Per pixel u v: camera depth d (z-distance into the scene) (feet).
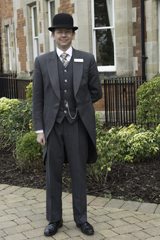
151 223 14.24
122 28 33.47
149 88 23.15
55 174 13.64
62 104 13.25
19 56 51.37
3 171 20.83
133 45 33.63
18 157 20.70
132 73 33.99
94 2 35.32
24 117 24.71
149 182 18.06
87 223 13.74
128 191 17.21
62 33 13.03
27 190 17.94
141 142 20.93
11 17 54.34
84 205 13.79
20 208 15.94
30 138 20.51
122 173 19.35
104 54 35.58
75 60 13.19
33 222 14.65
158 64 32.37
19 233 13.80
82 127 13.44
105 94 33.88
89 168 18.12
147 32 32.04
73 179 13.67
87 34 35.37
